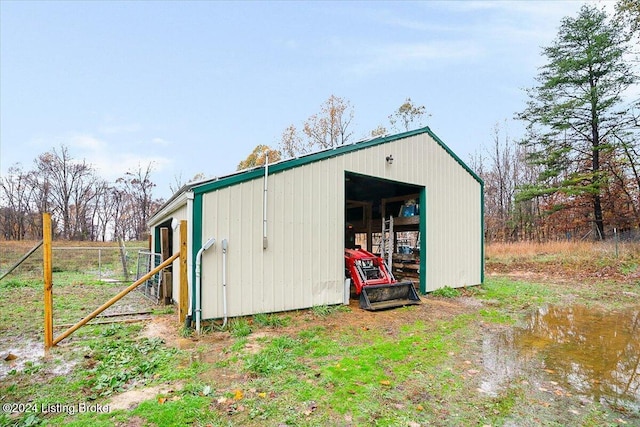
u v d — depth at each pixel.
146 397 3.06
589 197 18.94
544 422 2.78
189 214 5.38
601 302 7.95
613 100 17.19
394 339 4.87
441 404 3.04
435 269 8.80
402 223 9.49
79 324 4.71
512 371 3.85
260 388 3.23
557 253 15.87
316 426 2.62
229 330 5.20
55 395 3.11
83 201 37.66
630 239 15.52
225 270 5.57
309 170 6.68
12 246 18.84
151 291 8.34
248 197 5.91
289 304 6.30
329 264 6.89
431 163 8.91
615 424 2.77
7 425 2.63
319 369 3.71
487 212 27.88
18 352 4.30
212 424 2.62
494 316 6.47
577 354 4.45
